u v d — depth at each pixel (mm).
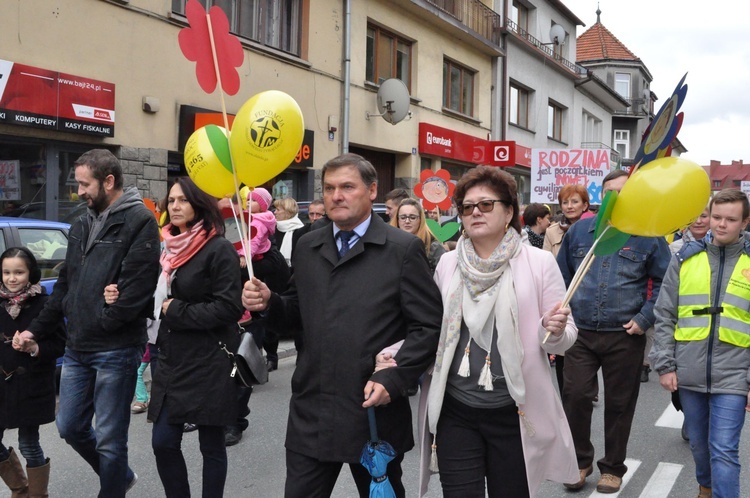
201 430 3674
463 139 20391
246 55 12594
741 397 3643
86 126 9633
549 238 7223
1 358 3945
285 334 3102
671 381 3836
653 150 2795
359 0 15688
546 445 2871
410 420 2951
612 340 4414
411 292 2836
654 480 4801
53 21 9266
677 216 2727
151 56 10758
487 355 2850
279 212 8625
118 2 10156
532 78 25469
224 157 3059
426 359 2814
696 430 3875
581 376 4504
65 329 4129
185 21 11281
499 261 2844
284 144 3051
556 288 2922
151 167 10766
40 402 3994
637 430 6059
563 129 29844
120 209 3746
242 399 5527
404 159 18156
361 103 15977
